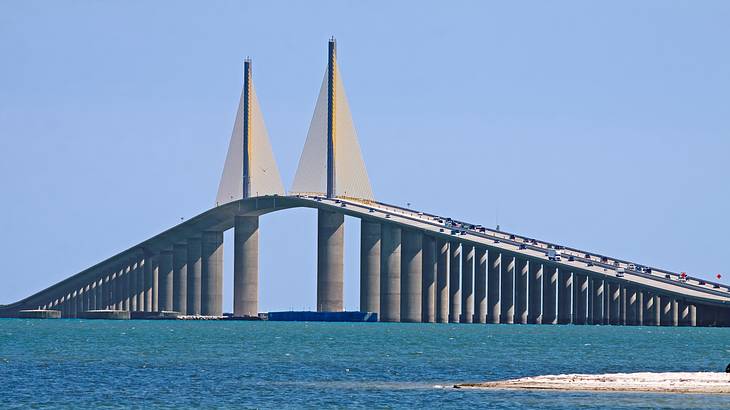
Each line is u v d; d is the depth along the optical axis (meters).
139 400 163.38
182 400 163.12
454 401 157.88
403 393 168.62
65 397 167.12
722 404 152.50
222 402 160.75
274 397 165.88
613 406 150.88
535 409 148.88
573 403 153.75
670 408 148.88
